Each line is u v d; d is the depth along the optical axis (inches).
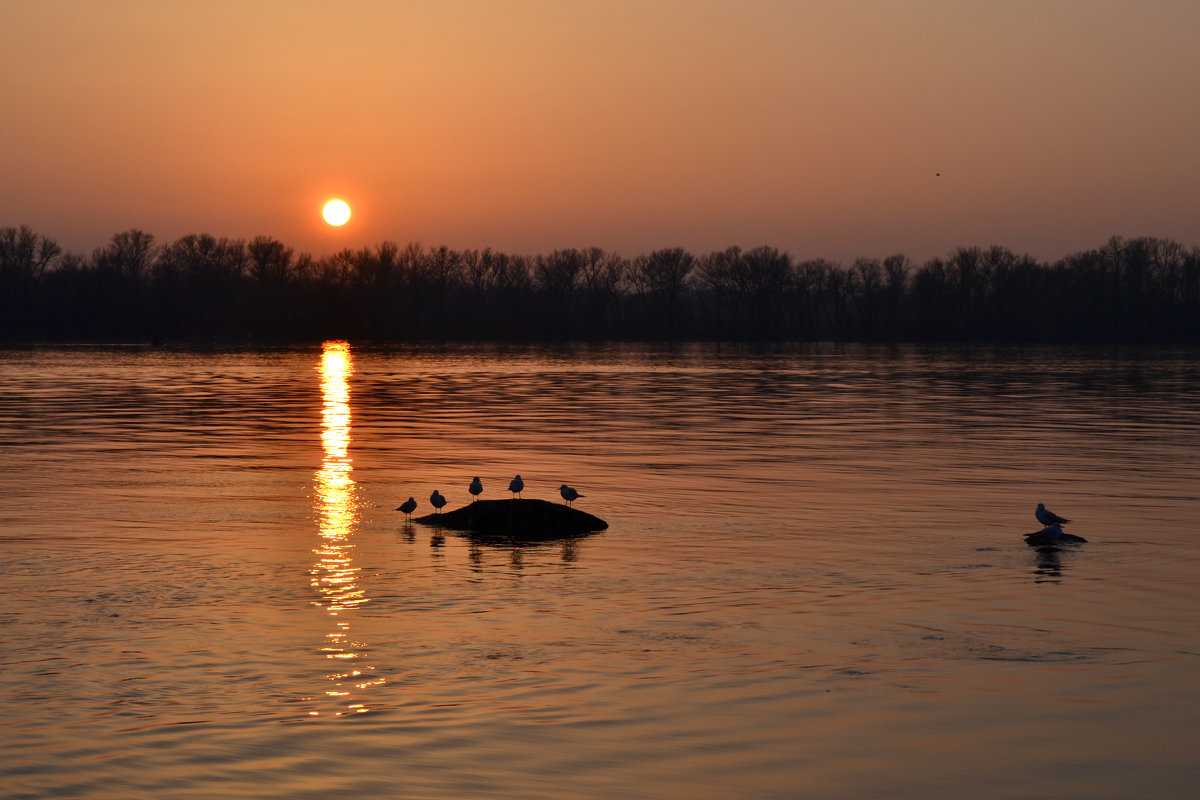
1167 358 6122.1
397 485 1298.0
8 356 5679.1
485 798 446.0
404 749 492.1
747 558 896.9
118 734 506.3
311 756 483.8
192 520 1057.5
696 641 655.8
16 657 617.3
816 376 4116.6
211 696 556.1
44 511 1102.4
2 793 446.9
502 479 1355.8
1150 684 580.4
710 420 2224.4
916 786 459.8
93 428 1991.9
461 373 4212.6
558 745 498.0
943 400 2856.8
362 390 3164.4
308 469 1435.8
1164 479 1370.6
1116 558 898.1
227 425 2068.2
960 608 736.3
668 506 1157.1
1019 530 1021.8
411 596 762.2
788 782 462.9
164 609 722.2
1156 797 451.5
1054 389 3358.8
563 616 711.1
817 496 1226.6
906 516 1097.4
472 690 566.9
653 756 487.2
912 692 567.2
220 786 454.6
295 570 842.8
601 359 5777.6
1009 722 527.5
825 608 735.1
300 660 614.9
